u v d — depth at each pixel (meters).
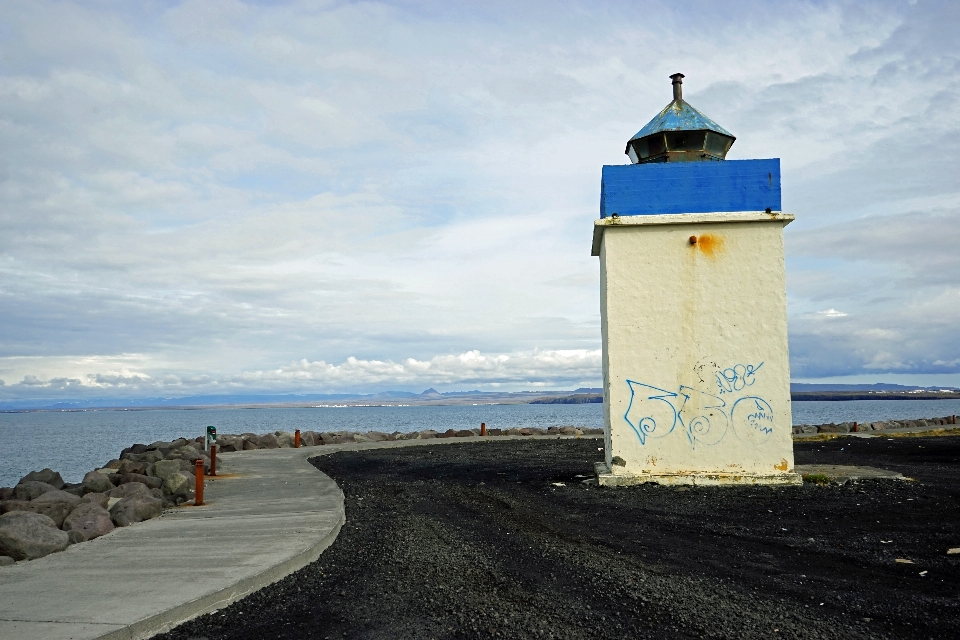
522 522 10.99
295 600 6.91
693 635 5.67
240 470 19.25
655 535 9.71
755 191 14.38
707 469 14.17
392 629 5.96
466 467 20.02
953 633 5.64
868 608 6.29
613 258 14.62
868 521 10.31
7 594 6.73
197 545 9.05
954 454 21.48
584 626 5.93
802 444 27.47
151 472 16.98
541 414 185.50
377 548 9.32
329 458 24.48
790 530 9.80
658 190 14.53
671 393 14.31
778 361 14.13
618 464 14.39
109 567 7.84
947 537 9.12
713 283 14.38
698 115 15.78
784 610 6.27
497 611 6.38
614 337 14.54
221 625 6.16
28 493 13.41
